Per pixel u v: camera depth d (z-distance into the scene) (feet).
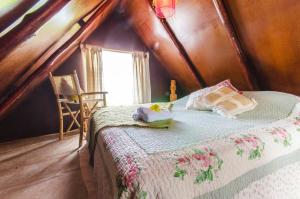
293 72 6.45
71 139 9.34
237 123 4.50
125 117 5.63
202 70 9.98
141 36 12.17
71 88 8.89
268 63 6.94
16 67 5.29
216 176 2.78
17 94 7.25
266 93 6.28
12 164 6.53
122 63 12.41
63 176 5.66
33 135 10.13
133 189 2.28
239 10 6.12
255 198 3.16
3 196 4.69
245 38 6.79
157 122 4.74
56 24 4.95
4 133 9.41
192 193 2.56
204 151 2.88
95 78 11.05
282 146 3.66
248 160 3.15
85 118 8.84
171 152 2.83
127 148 3.09
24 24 3.43
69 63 10.70
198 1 6.79
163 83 13.82
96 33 11.28
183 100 8.64
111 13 11.52
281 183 3.57
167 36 9.61
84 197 4.63
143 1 8.83
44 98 10.34
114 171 2.77
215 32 7.35
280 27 5.61
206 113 6.08
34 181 5.39
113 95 12.26
